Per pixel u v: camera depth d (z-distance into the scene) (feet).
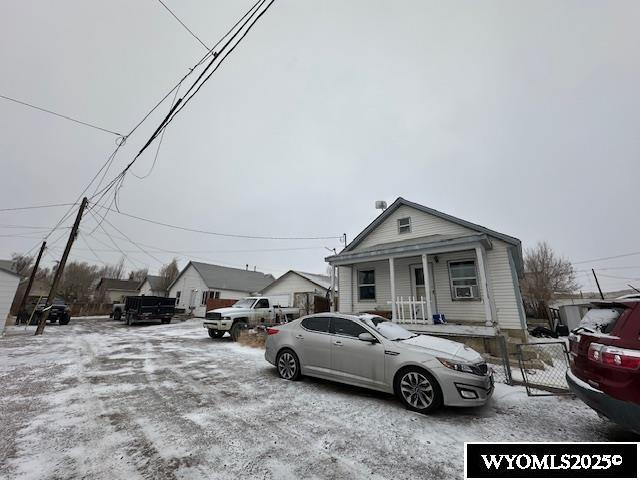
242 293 100.58
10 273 47.06
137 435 10.96
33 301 84.64
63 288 141.69
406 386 14.49
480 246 29.55
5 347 31.19
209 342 37.58
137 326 63.46
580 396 11.12
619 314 10.73
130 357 26.66
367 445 10.55
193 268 100.83
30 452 9.60
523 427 12.34
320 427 11.98
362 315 18.92
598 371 10.32
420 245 32.63
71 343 35.06
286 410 13.76
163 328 58.44
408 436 11.33
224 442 10.52
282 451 9.98
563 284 101.76
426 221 41.63
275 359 19.88
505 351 19.84
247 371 21.43
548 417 13.46
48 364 23.15
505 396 16.56
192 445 10.25
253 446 10.28
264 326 39.83
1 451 9.62
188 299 98.37
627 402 9.25
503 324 32.42
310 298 72.18
